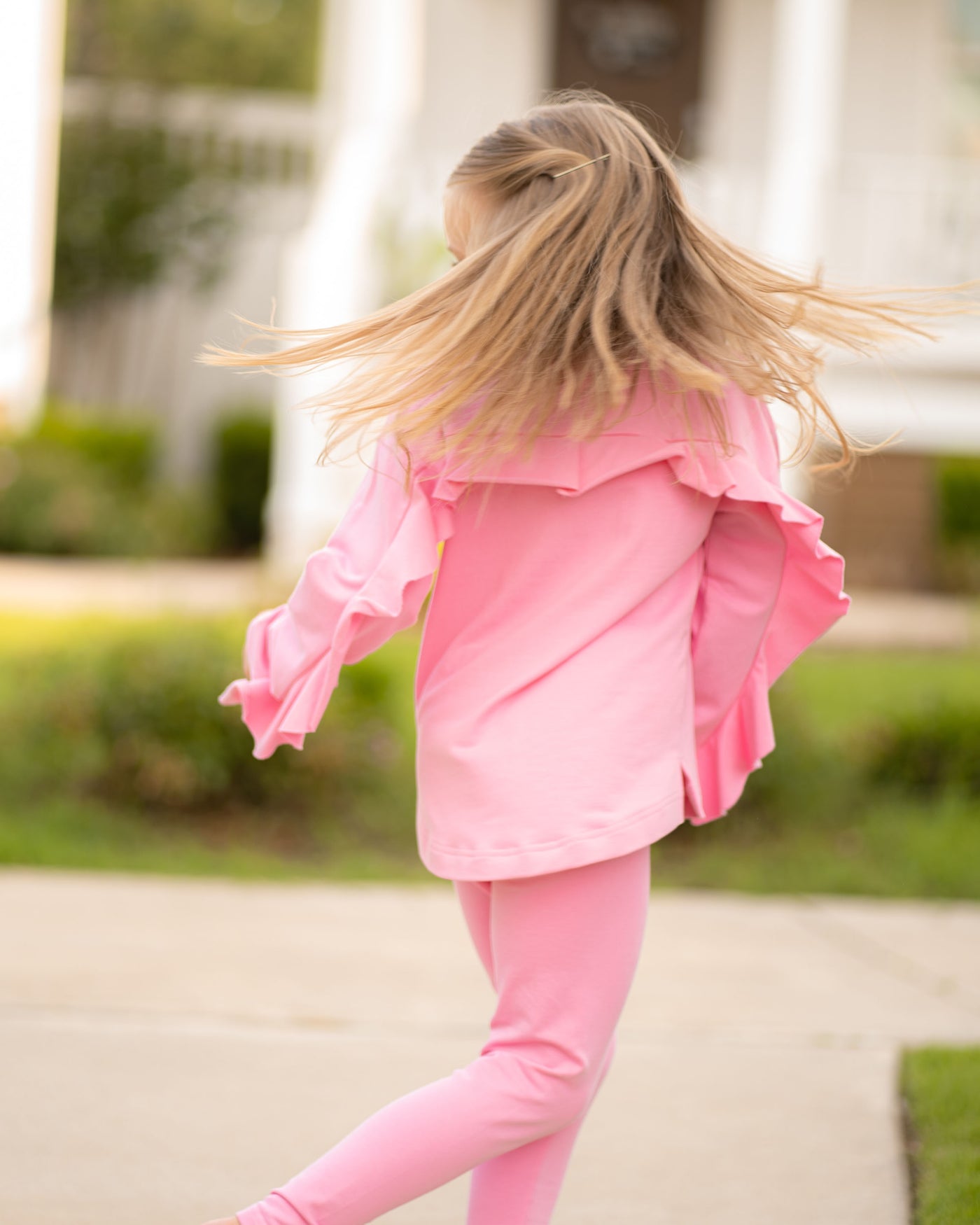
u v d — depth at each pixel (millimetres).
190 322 13531
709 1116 2949
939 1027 3574
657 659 1930
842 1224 2496
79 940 4000
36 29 10992
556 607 1933
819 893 5145
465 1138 1825
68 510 11453
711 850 5574
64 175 13109
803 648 2186
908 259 10227
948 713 6309
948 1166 2639
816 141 10062
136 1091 2975
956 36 12367
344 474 9711
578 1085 1887
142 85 13750
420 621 7934
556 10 12453
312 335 2002
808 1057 3312
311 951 4023
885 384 9859
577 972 1885
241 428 12641
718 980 3914
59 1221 2412
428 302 1930
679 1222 2486
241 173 13539
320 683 1907
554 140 2000
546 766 1866
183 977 3721
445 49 12359
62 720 5527
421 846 1980
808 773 5875
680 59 12531
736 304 1972
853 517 11234
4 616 8328
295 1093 2996
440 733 1937
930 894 5164
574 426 1895
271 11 21125
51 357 13594
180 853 5102
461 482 1926
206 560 11992
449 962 3969
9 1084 2975
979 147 12445
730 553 2084
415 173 10383
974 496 10820
